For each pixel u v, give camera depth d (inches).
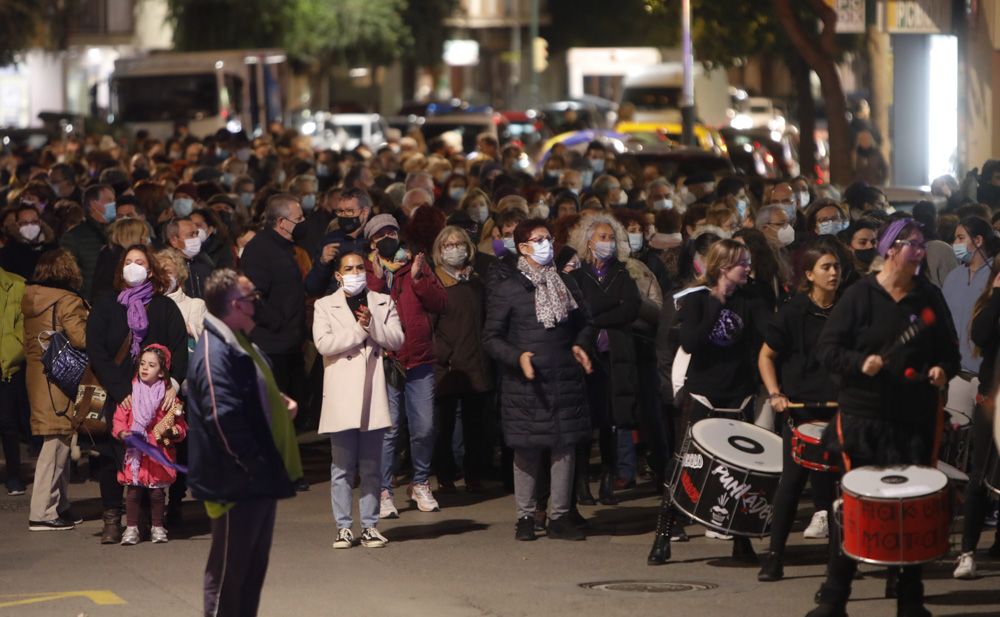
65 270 1187.9
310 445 1531.7
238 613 812.0
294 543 1112.8
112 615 909.8
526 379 1092.5
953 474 922.1
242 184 1969.7
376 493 1102.4
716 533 1052.5
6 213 1537.9
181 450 1141.7
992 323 966.4
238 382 794.8
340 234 1266.0
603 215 1220.5
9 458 1318.9
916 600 847.1
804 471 960.3
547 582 989.2
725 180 1686.8
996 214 1407.5
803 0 2945.4
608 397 1224.2
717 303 1023.6
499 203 1464.1
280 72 4682.6
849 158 2684.5
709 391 1037.8
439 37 6737.2
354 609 923.4
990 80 2306.8
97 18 6850.4
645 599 936.3
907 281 846.5
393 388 1202.0
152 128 4414.4
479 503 1266.0
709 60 3479.3
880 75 3619.6
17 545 1119.0
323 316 1077.8
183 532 1165.1
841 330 848.3
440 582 991.6
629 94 4690.0
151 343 1115.3
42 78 6786.4
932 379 836.6
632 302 1206.3
